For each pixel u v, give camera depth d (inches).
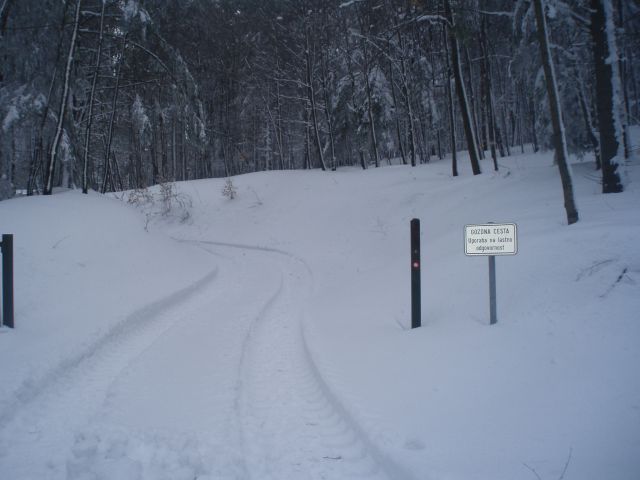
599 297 196.7
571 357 168.9
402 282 353.7
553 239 264.4
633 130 832.9
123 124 1218.6
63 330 259.3
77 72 663.1
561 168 299.0
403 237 562.3
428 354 211.2
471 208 535.5
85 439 155.8
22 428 167.9
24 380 193.3
